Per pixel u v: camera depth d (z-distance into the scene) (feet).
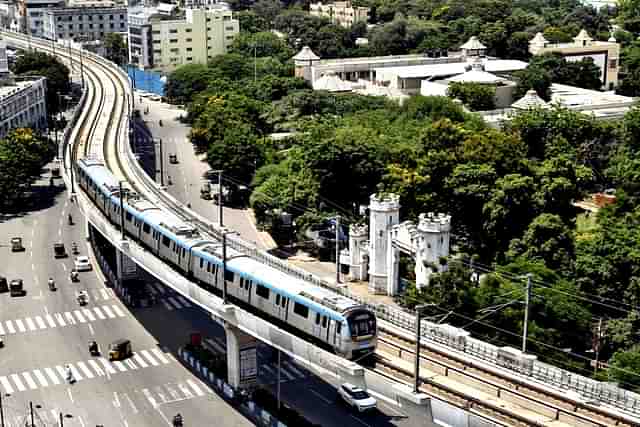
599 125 542.98
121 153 561.43
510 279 350.02
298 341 263.90
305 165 498.69
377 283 406.41
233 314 295.28
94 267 462.60
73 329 380.58
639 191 442.09
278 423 282.56
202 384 327.47
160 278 341.41
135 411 305.94
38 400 314.55
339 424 288.71
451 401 253.03
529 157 522.88
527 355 271.28
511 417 243.60
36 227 533.96
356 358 268.00
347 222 468.34
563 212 427.33
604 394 251.19
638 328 330.34
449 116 597.52
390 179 454.40
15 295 419.54
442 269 367.45
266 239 499.92
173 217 379.55
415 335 297.74
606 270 349.61
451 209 437.17
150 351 357.82
